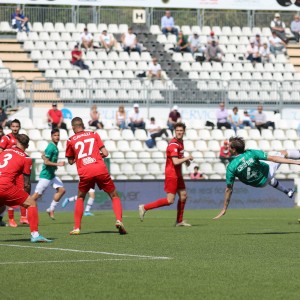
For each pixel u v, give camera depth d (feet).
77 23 224.74
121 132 186.60
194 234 85.81
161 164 176.86
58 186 120.16
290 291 44.93
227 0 231.30
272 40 235.81
